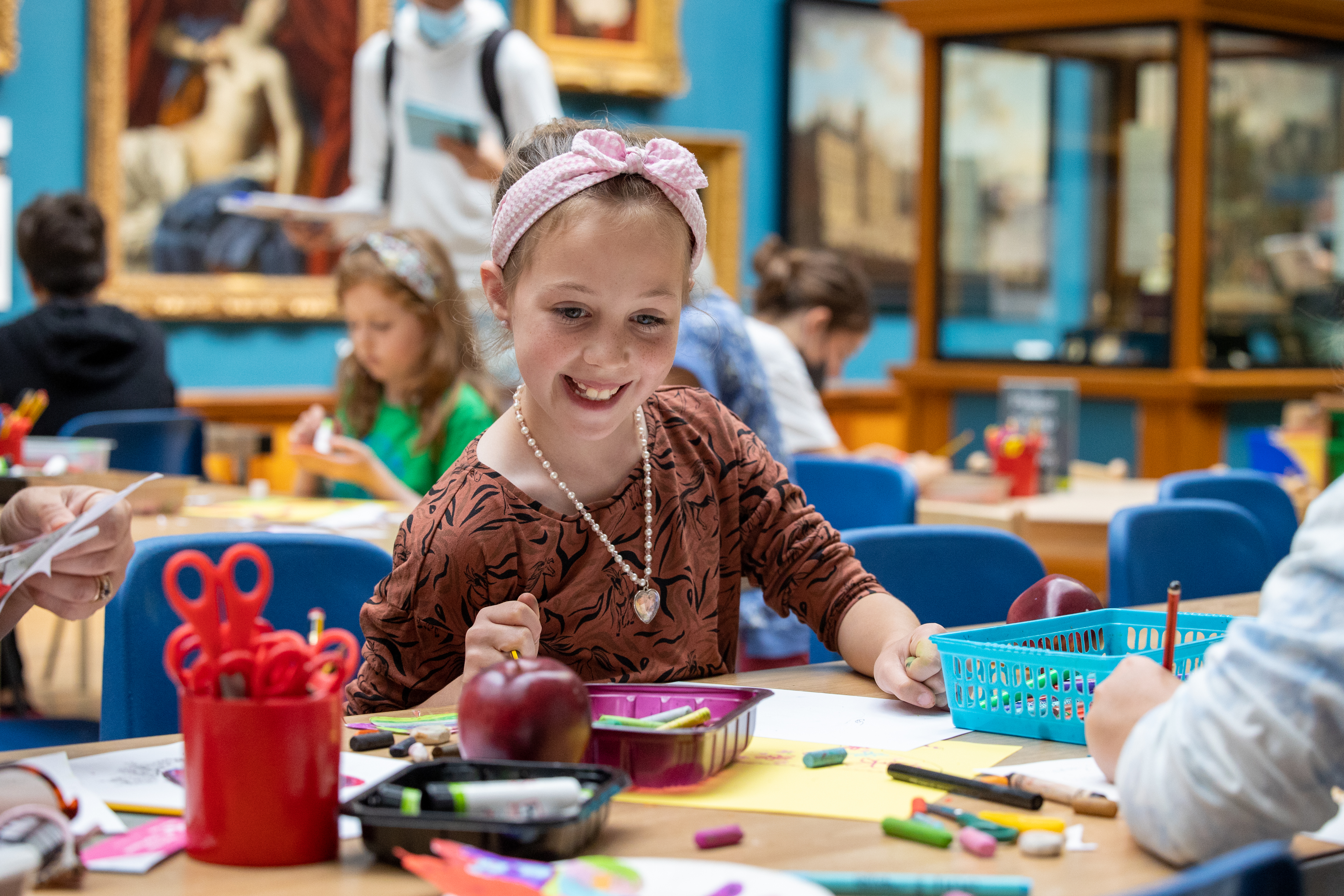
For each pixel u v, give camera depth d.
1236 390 5.05
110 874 0.86
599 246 1.22
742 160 6.74
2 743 2.12
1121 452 5.18
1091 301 5.27
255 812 0.87
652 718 1.12
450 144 4.59
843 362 3.71
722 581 1.54
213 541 1.68
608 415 1.28
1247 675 0.85
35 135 5.21
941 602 1.93
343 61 5.82
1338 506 0.85
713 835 0.92
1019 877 0.87
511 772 0.94
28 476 2.55
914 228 7.46
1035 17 5.20
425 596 1.38
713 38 6.74
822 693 1.37
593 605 1.40
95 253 4.05
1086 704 1.18
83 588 1.17
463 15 4.70
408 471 2.97
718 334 2.52
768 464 1.56
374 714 1.30
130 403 4.05
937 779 1.04
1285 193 5.27
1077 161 5.25
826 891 0.82
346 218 4.71
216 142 5.57
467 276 4.92
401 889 0.84
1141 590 2.21
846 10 7.10
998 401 5.37
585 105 6.38
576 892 0.78
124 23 5.32
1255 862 0.71
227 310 5.61
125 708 1.59
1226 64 5.05
